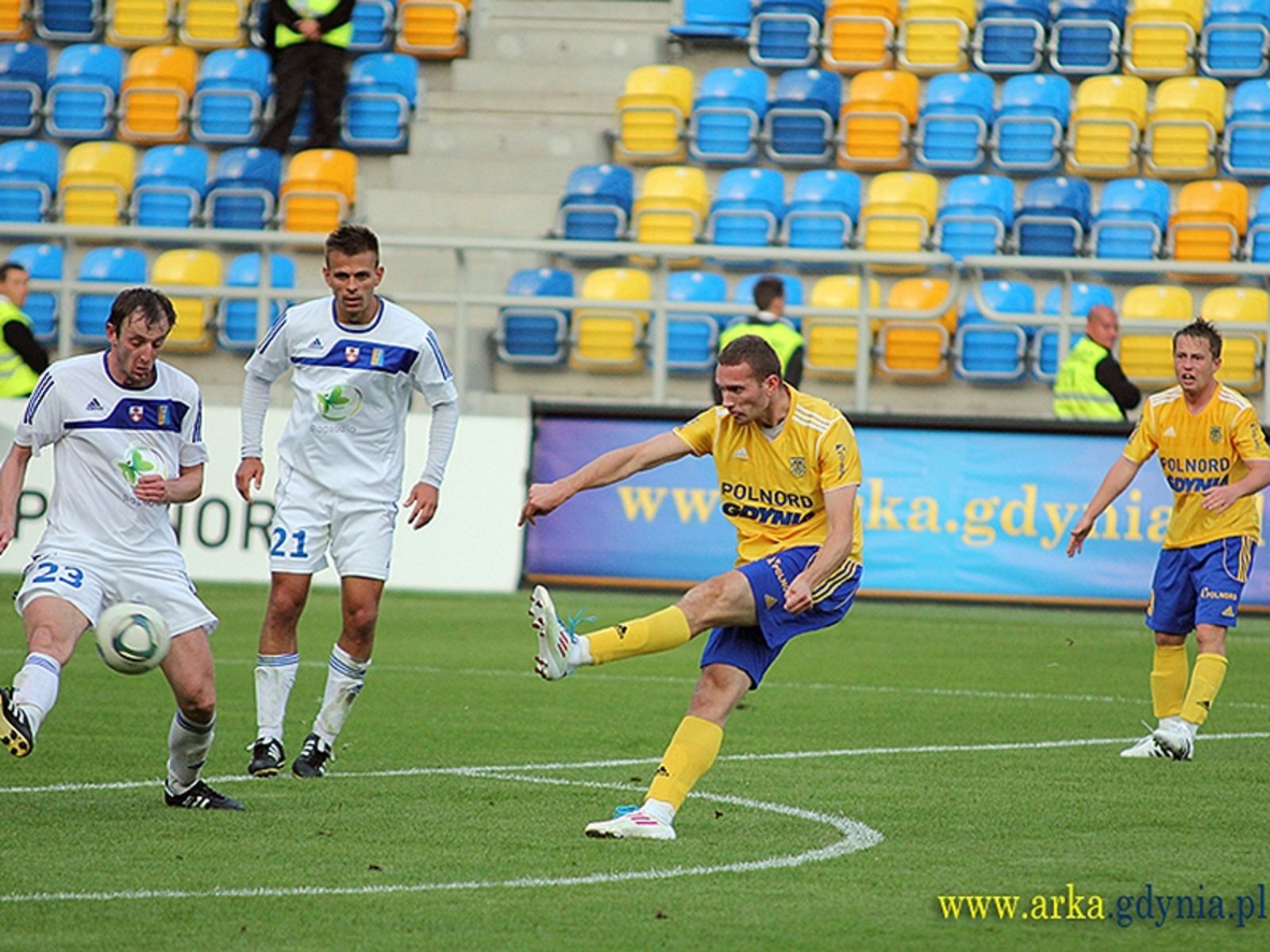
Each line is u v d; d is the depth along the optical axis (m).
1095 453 51.81
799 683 37.50
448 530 53.78
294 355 25.84
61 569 20.86
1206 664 28.86
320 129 69.50
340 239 25.20
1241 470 29.22
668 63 75.75
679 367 56.72
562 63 75.12
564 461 53.50
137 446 21.16
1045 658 42.50
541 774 25.98
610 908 17.28
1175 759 28.27
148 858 19.31
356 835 20.94
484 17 77.50
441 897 17.64
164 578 21.41
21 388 52.97
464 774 25.88
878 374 57.50
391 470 25.92
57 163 70.19
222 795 22.98
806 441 21.00
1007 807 23.64
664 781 21.09
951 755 28.38
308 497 25.64
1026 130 69.19
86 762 26.22
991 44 73.06
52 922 16.36
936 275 58.03
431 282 59.72
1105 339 51.50
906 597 52.28
